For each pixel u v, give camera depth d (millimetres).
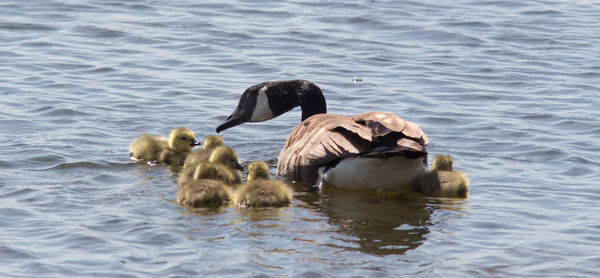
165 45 23250
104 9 27141
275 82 16531
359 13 27359
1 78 19562
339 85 20000
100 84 19500
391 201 12562
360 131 12289
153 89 19312
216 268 9578
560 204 12328
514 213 11898
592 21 27281
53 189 12688
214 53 22594
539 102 18844
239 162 14906
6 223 11016
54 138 15531
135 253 10031
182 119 17359
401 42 24281
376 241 10641
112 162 14477
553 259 10031
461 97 19203
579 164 14492
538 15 27922
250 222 11359
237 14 27094
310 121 14031
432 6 28844
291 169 13617
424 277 9406
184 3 28453
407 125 12281
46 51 22188
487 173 14016
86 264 9672
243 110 16359
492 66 21969
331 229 11117
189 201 12148
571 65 22156
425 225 11328
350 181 12797
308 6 28406
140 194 12719
